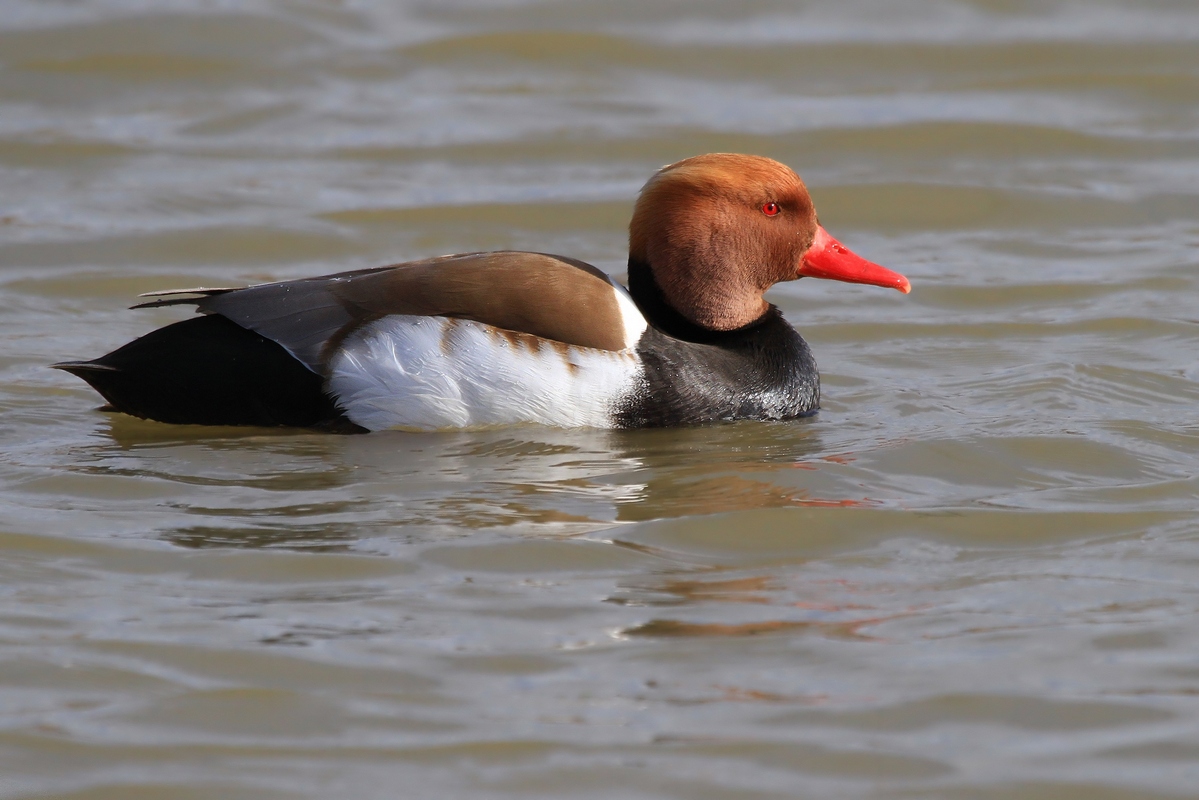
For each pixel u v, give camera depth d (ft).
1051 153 61.16
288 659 25.14
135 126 62.28
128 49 67.21
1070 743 22.94
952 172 59.47
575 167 59.72
